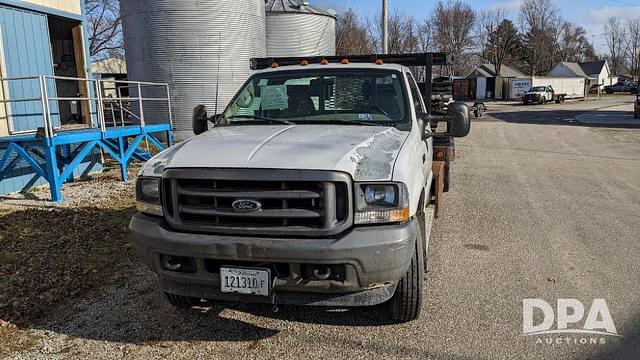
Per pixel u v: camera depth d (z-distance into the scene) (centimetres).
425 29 7594
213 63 1680
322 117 438
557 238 626
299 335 379
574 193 905
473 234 644
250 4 1728
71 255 559
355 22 4584
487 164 1266
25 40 974
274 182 315
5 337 377
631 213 755
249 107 464
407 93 447
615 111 3634
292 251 310
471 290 461
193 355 352
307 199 313
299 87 462
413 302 374
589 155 1426
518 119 3003
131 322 402
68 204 808
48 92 1031
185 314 414
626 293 454
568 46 9850
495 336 376
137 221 354
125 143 1138
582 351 356
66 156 1034
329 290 322
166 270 345
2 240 614
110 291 462
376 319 403
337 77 461
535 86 5681
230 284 327
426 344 364
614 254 562
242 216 320
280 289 328
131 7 1688
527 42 8888
